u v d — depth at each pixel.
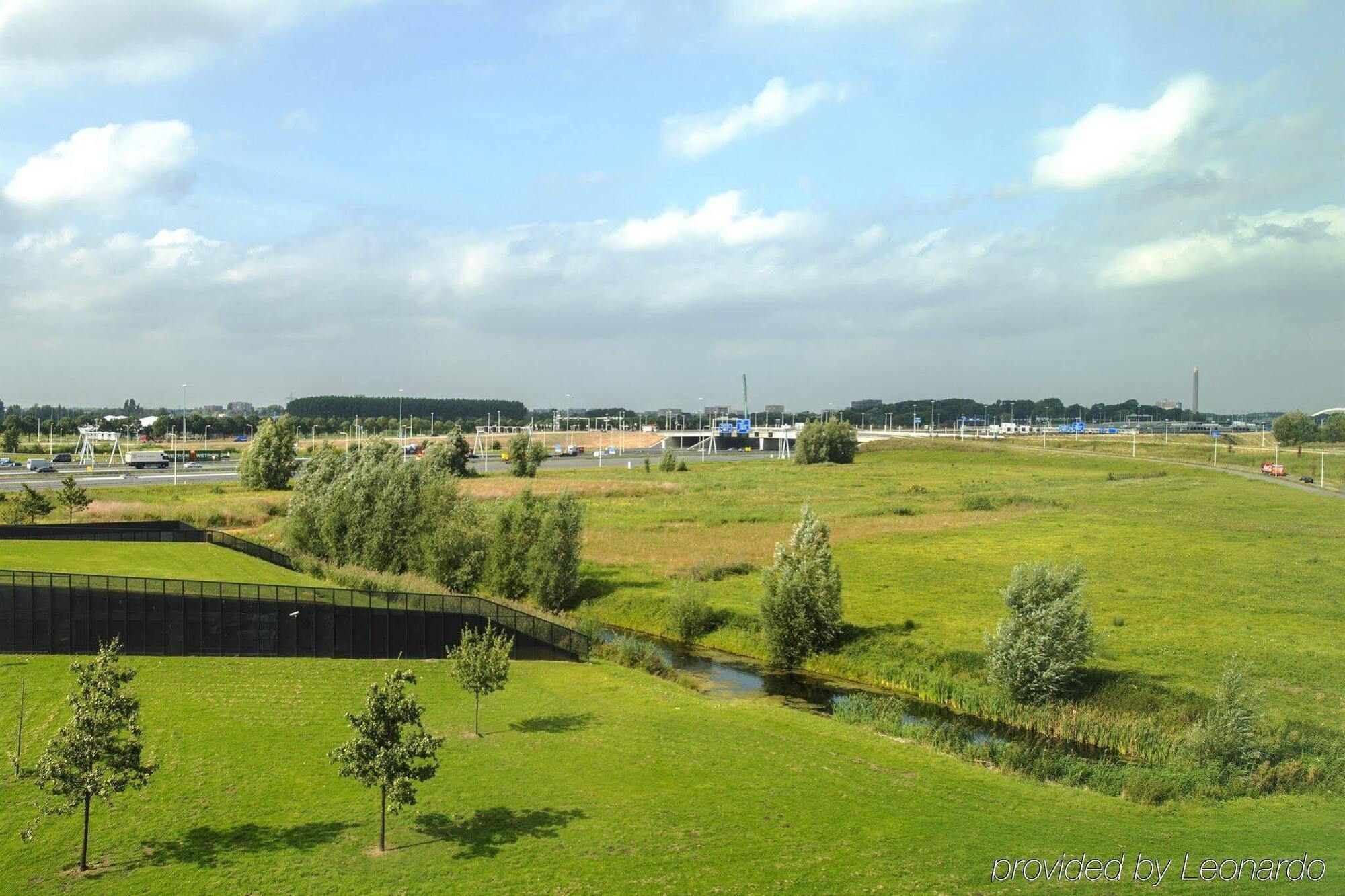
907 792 35.03
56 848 28.30
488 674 40.72
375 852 28.47
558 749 38.69
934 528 104.19
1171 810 34.16
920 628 61.72
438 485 81.12
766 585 61.50
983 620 63.47
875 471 194.88
